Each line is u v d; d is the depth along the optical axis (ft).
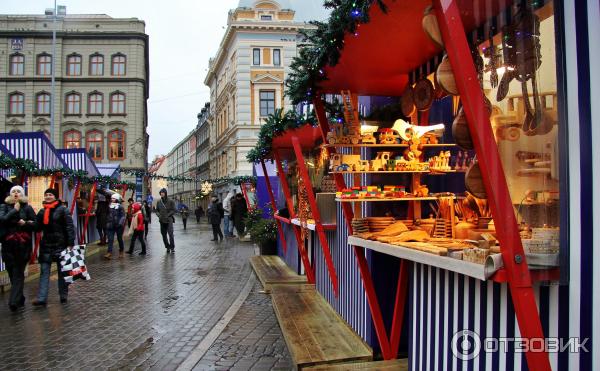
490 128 6.82
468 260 7.54
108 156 137.18
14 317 21.42
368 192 14.16
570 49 6.94
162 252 48.98
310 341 15.75
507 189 6.72
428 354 11.11
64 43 136.87
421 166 14.30
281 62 107.86
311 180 28.78
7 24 135.54
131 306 23.57
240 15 107.45
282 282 27.04
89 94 137.18
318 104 15.80
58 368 14.87
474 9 8.63
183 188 265.75
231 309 22.70
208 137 175.83
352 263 17.11
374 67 14.20
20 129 134.92
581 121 6.74
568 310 6.88
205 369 14.70
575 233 6.78
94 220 60.08
